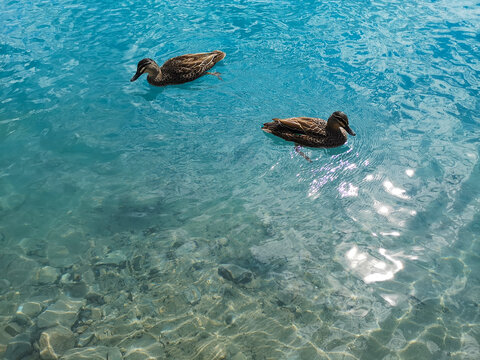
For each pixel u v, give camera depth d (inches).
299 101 90.4
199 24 115.1
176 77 95.1
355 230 68.0
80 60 103.2
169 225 69.7
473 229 67.4
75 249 66.9
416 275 62.5
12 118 87.7
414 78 95.7
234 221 69.9
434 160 77.8
